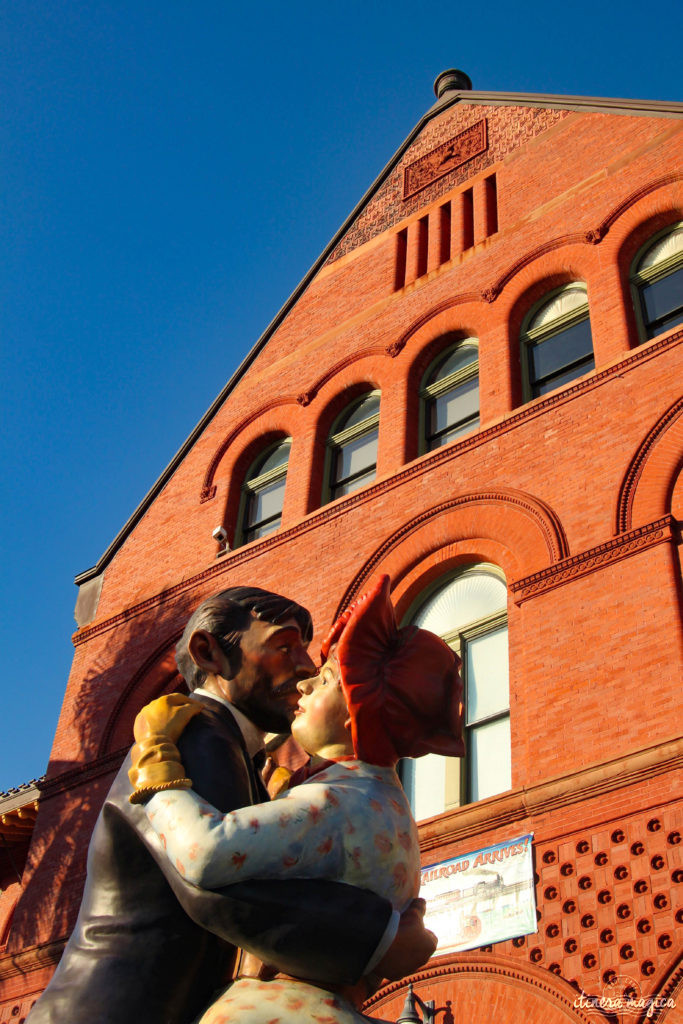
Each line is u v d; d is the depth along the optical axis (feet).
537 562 38.68
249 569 50.55
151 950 8.40
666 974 26.86
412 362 53.01
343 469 53.47
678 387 39.91
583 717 33.22
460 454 45.42
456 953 31.01
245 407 60.64
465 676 39.01
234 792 8.86
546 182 54.49
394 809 8.80
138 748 8.82
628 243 47.91
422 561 43.24
